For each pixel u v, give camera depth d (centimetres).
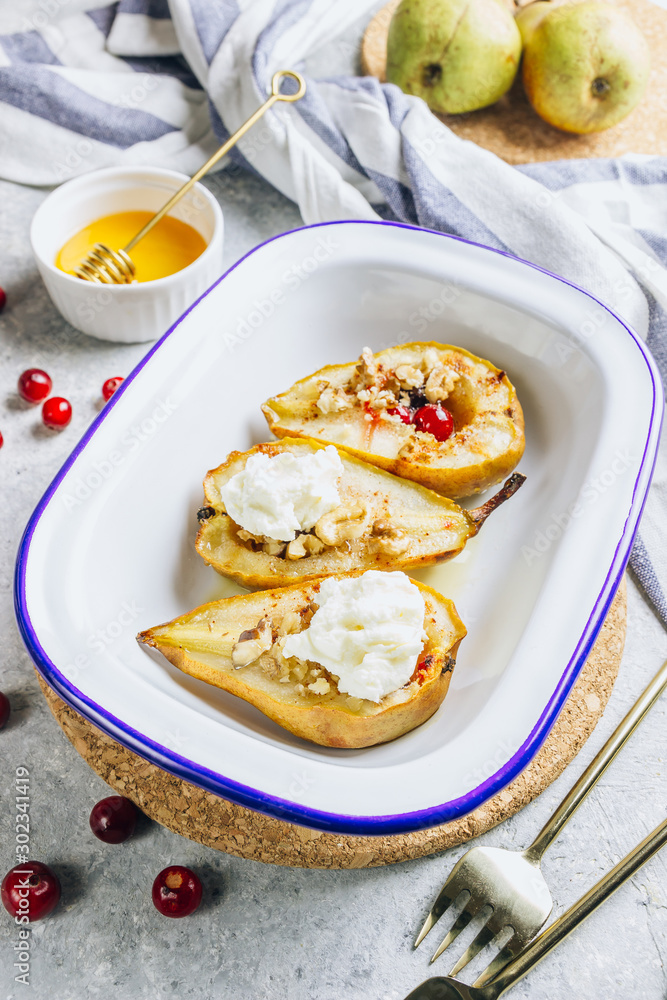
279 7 61
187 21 60
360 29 67
